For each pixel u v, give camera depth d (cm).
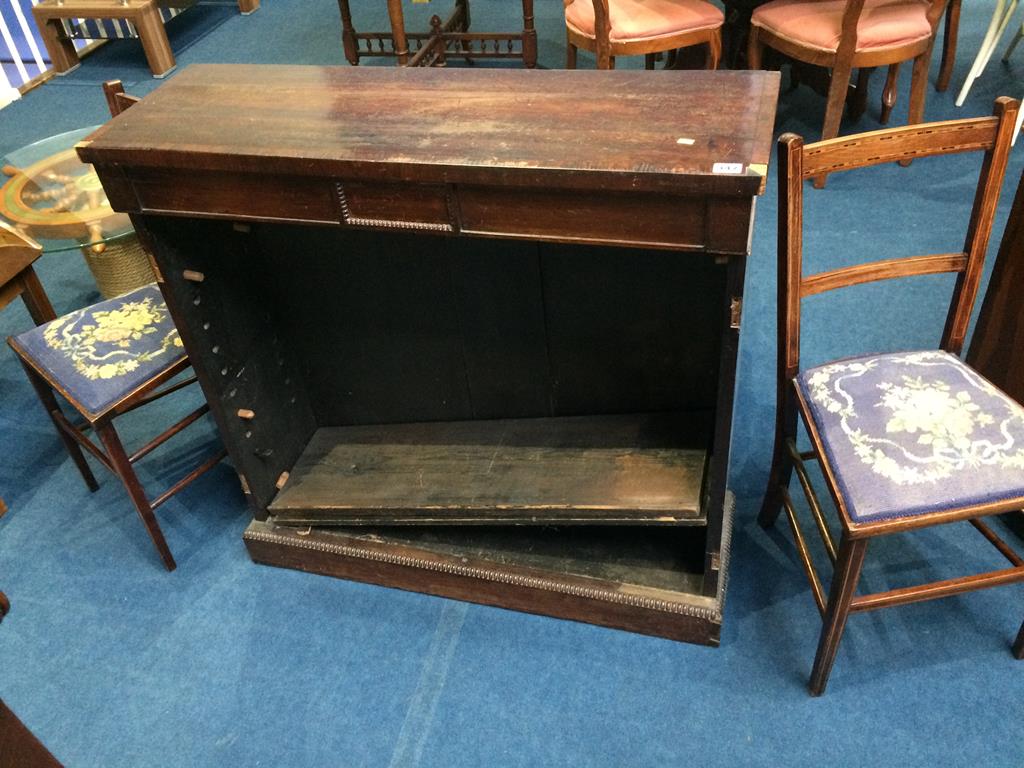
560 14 481
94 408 180
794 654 176
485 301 177
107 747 172
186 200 148
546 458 183
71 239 220
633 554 184
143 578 204
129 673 184
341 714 174
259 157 136
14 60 474
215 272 171
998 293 187
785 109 367
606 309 172
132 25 448
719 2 460
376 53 409
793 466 186
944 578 187
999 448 145
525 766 163
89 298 297
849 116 355
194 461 235
